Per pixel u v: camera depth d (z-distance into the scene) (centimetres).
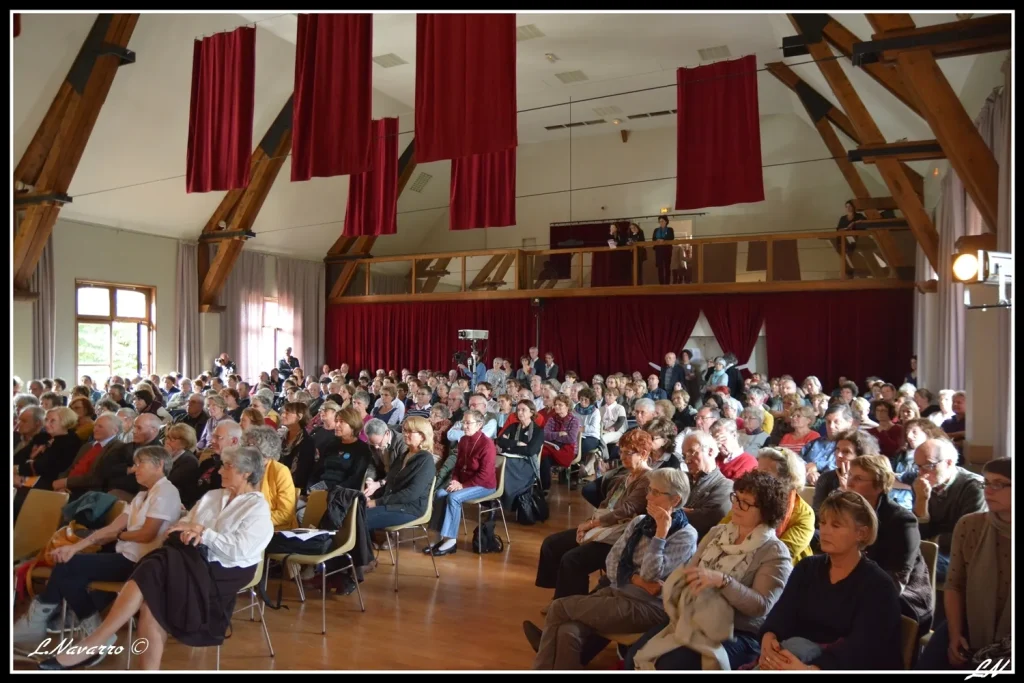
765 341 1302
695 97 670
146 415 443
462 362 1245
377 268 1675
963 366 793
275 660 332
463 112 564
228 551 304
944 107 537
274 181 1327
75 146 918
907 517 281
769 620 242
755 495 260
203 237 1316
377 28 1038
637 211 1534
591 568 360
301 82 659
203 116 794
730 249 1244
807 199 1397
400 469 474
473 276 1474
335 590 429
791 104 1348
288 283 1529
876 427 550
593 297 1334
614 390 867
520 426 648
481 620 388
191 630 293
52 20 837
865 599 226
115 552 334
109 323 1188
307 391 903
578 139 1592
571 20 979
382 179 1097
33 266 985
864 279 1148
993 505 244
